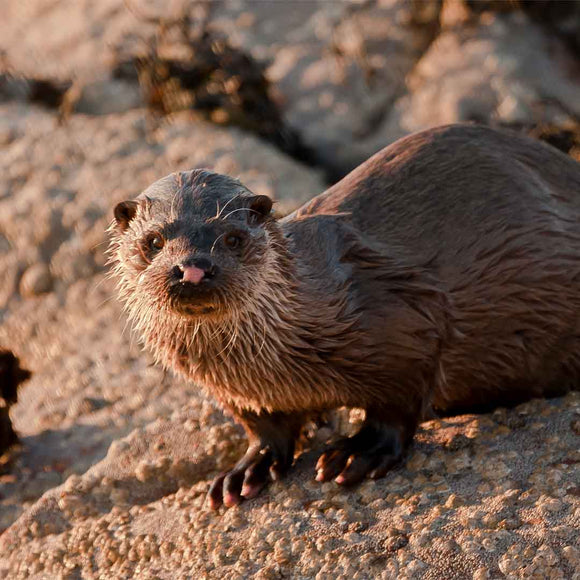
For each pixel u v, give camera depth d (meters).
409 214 11.16
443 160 11.53
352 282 10.59
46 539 11.52
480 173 11.43
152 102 23.83
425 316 10.59
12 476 14.28
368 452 10.54
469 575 8.65
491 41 22.95
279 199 19.80
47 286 19.45
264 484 10.77
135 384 15.55
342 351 10.34
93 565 10.78
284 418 11.02
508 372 11.30
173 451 12.09
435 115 22.25
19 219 20.44
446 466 10.27
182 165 21.34
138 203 10.34
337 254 10.72
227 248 9.86
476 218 11.14
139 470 11.88
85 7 28.94
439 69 22.78
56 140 22.89
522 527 8.94
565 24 23.27
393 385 10.55
